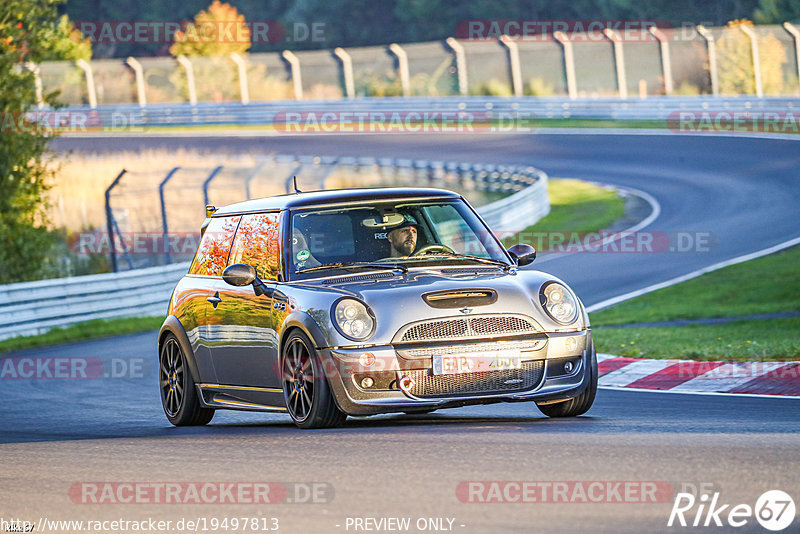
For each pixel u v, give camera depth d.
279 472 20.23
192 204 116.06
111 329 68.50
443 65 191.25
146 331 68.44
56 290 69.31
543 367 26.03
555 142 151.50
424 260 28.44
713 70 163.88
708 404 31.14
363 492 17.95
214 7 194.50
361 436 24.02
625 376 38.88
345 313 25.53
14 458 24.72
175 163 139.00
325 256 28.31
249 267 28.50
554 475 18.38
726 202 105.81
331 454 21.77
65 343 64.56
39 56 86.62
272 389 28.11
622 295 67.38
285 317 27.06
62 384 46.97
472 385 25.47
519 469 19.02
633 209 107.38
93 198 123.75
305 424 26.44
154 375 48.47
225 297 30.00
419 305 25.61
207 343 30.72
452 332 25.45
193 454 23.33
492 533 15.05
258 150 153.25
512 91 178.88
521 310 26.05
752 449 20.30
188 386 31.72
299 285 27.55
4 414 37.88
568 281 74.75
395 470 19.58
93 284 71.56
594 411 29.86
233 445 24.25
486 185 127.12
